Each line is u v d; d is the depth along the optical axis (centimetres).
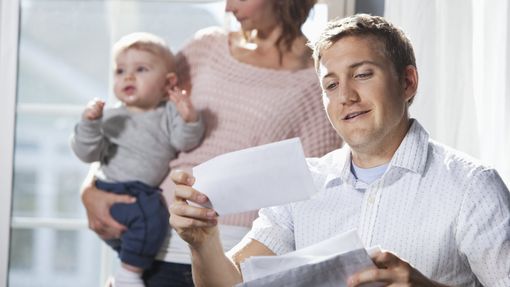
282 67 286
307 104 282
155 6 299
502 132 228
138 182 288
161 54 289
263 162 162
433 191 169
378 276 145
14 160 304
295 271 148
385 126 169
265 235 187
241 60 289
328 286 150
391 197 172
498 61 232
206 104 288
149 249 283
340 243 153
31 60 304
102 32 302
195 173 170
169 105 290
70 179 306
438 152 175
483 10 237
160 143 288
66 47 303
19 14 301
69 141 296
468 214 164
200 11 298
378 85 168
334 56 171
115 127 289
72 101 304
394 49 172
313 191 160
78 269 305
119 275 285
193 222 169
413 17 248
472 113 242
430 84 247
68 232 305
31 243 304
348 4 289
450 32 244
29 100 304
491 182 166
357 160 179
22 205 304
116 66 289
